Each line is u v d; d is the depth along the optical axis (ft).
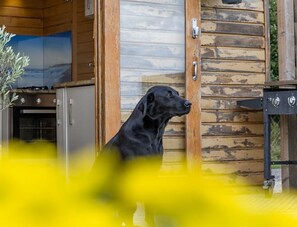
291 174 17.92
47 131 21.21
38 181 1.69
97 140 15.52
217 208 1.59
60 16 24.73
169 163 16.47
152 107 10.81
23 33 25.44
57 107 17.78
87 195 1.78
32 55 25.54
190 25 16.78
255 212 1.59
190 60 16.74
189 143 16.66
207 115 17.61
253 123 18.30
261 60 18.62
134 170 1.91
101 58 15.58
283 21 17.78
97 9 15.64
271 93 16.25
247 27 18.42
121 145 10.33
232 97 18.06
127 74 15.90
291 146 17.85
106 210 1.72
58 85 17.63
